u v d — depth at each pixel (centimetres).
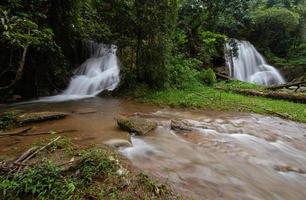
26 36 693
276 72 1984
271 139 628
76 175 356
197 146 557
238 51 1916
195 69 1476
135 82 1136
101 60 1493
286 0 2620
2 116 662
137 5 1030
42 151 441
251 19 2117
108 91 1181
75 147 478
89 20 1271
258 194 385
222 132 661
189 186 385
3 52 970
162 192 351
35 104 966
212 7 1827
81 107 907
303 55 2095
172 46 1205
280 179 439
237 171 452
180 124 671
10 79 1027
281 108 932
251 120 788
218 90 1279
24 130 587
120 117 710
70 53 1371
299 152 558
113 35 1092
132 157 476
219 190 384
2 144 495
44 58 1118
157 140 577
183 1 1647
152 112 854
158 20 1059
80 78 1313
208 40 1670
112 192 335
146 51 1101
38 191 316
